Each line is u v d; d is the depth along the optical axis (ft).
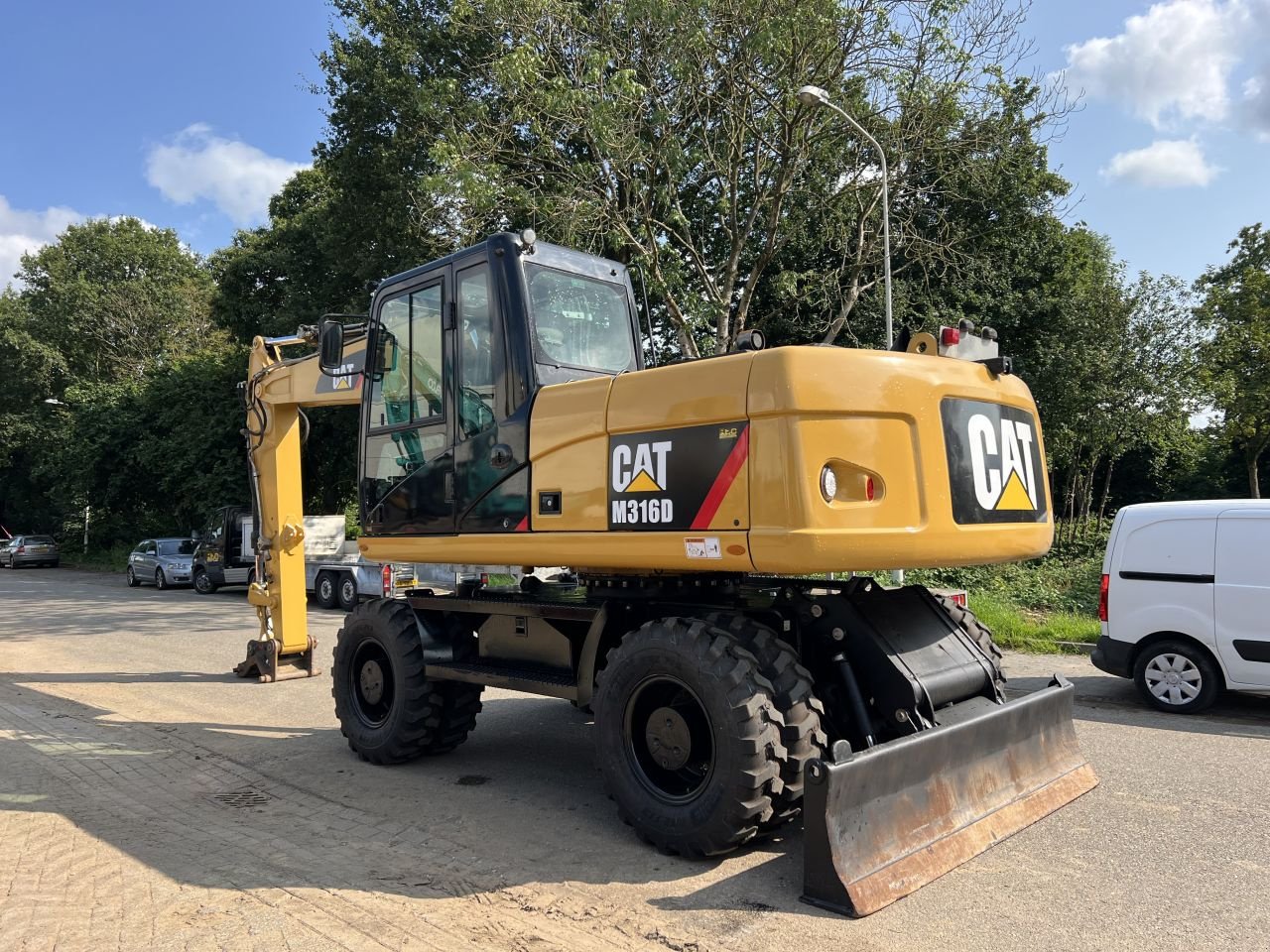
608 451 14.99
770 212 54.39
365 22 67.05
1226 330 88.63
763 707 13.11
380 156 64.80
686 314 51.85
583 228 47.88
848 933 11.34
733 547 13.14
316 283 85.61
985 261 68.74
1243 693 26.17
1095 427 84.12
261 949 11.14
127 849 14.88
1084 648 34.01
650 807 14.21
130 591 78.64
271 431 29.91
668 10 45.62
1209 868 13.46
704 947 11.05
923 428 13.50
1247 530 23.53
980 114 52.70
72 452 110.01
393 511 19.19
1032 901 12.28
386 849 14.80
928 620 16.40
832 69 49.16
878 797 12.60
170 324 150.71
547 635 17.97
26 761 20.93
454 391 17.85
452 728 20.02
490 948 11.13
